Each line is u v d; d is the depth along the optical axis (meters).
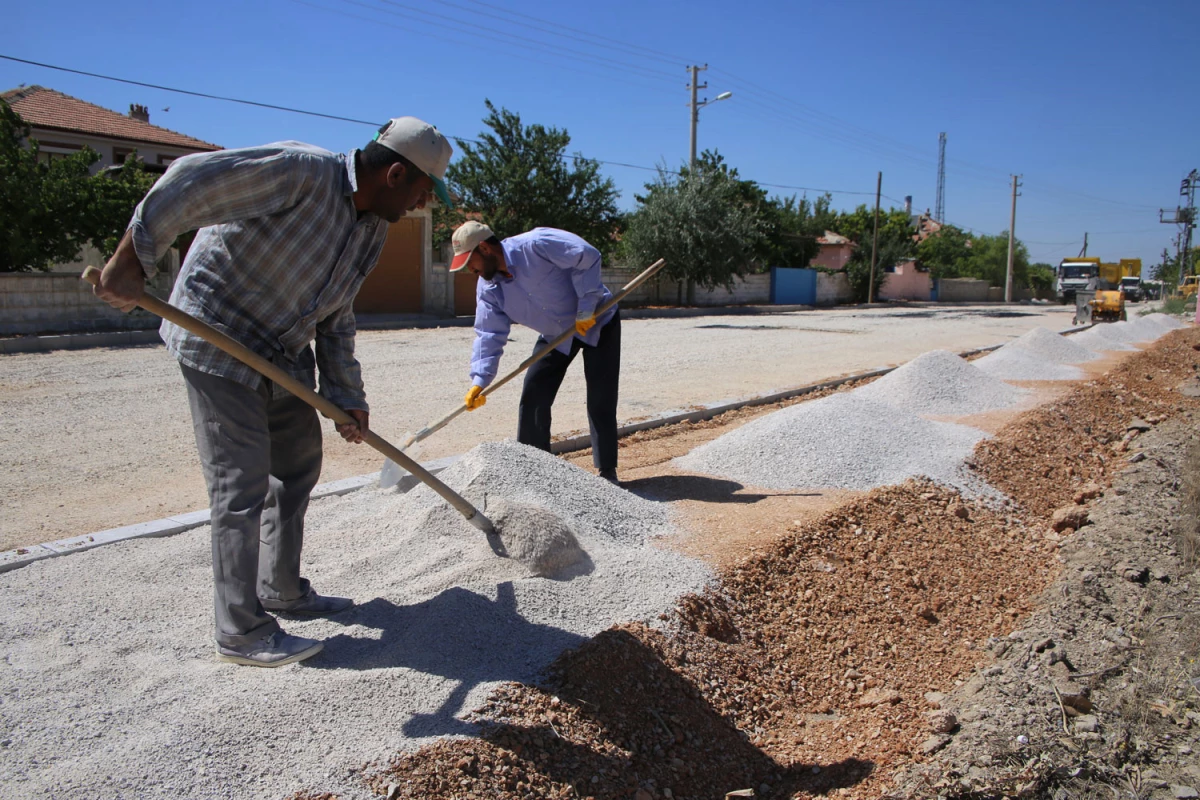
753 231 29.38
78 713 2.54
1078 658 3.62
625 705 2.94
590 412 5.28
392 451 3.23
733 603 3.78
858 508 5.01
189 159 2.44
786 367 12.63
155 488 5.46
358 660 2.92
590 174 27.00
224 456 2.73
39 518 4.77
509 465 4.30
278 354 2.86
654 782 2.70
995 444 6.83
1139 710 3.15
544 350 4.86
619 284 29.27
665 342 16.59
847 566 4.41
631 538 4.26
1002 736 3.02
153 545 4.12
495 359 4.99
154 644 3.01
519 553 3.62
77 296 14.35
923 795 2.73
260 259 2.68
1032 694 3.32
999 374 10.93
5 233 13.86
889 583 4.37
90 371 10.51
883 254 41.19
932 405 8.20
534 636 3.12
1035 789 2.77
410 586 3.50
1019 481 6.32
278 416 3.01
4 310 13.50
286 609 3.24
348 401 3.13
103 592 3.48
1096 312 24.20
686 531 4.48
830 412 6.51
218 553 2.76
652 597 3.57
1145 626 3.94
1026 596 4.55
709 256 28.27
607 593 3.54
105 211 14.42
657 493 5.28
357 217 2.82
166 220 2.39
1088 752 2.94
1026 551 5.18
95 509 4.97
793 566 4.22
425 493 4.31
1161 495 5.98
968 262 58.03
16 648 2.96
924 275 48.81
